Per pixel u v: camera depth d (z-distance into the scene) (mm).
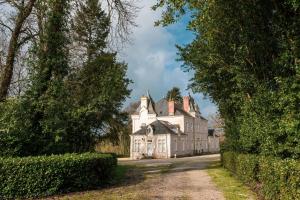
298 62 11812
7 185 12430
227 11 13875
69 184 14133
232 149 24062
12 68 18562
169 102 72812
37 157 13922
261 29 14008
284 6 12062
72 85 20188
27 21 19125
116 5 21375
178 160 48562
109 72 21656
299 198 8078
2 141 15531
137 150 66000
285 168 9125
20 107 16234
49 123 16719
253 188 14672
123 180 19703
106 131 37156
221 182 18047
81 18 21812
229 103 21469
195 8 12258
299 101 11297
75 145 20016
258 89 14422
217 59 17719
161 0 12547
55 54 18016
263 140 13781
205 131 86312
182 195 13648
